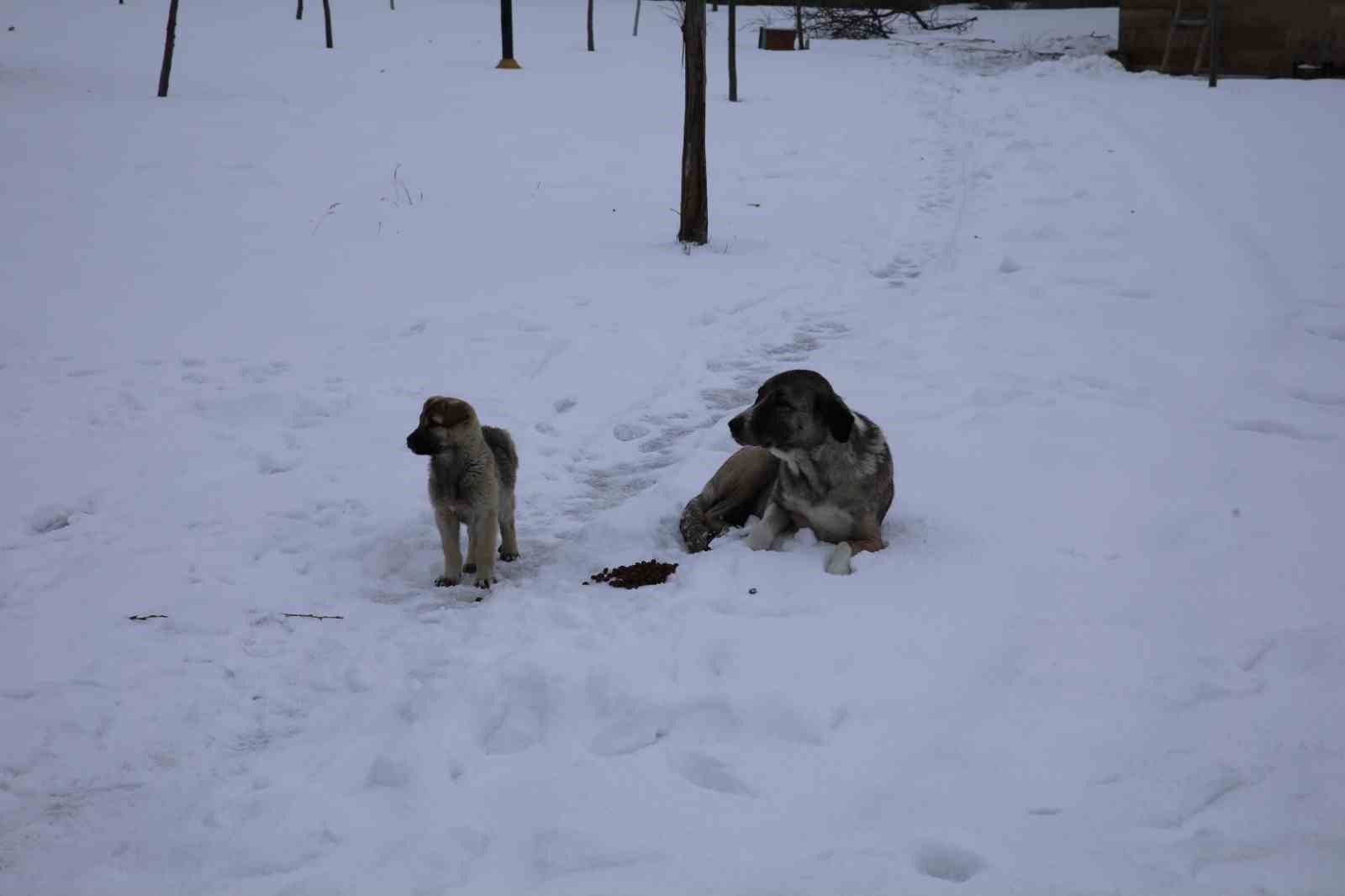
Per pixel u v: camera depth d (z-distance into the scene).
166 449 8.40
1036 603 5.45
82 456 8.27
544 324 11.15
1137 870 3.53
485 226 15.45
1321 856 3.56
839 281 12.77
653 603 5.71
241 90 24.75
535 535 7.02
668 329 11.03
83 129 19.91
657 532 6.86
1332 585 5.52
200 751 4.71
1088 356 9.79
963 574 5.81
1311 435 7.84
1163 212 14.80
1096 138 20.00
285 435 8.64
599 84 28.06
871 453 6.21
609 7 46.91
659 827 3.91
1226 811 3.83
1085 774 4.08
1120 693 4.61
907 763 4.21
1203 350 9.84
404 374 9.93
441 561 6.61
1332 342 9.93
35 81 23.92
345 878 3.76
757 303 11.96
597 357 10.23
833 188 17.64
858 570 5.93
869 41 39.31
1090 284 12.09
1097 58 31.19
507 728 4.65
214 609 6.00
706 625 5.39
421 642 5.48
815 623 5.34
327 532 7.02
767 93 27.33
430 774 4.32
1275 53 30.34
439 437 5.85
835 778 4.15
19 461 8.14
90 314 11.62
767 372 9.95
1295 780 3.96
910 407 8.75
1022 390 9.02
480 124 22.53
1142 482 7.03
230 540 6.91
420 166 18.92
